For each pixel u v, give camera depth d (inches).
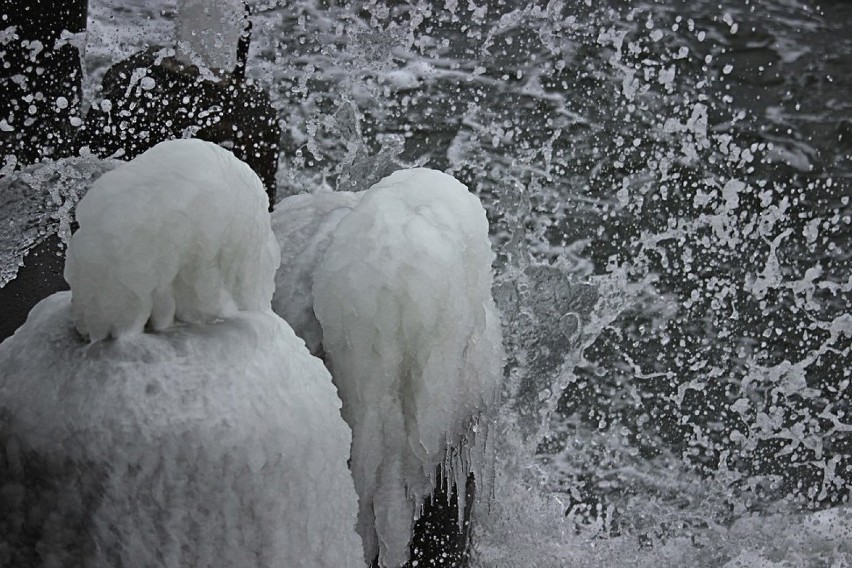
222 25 153.1
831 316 305.1
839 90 405.1
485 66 364.5
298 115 299.0
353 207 129.3
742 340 294.5
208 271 82.6
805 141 376.8
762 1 473.7
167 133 153.1
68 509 77.5
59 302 85.7
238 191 84.1
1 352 82.8
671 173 339.9
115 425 76.2
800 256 326.6
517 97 354.9
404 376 118.0
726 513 245.0
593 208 315.0
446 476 127.6
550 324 228.1
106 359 78.3
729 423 271.0
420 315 114.6
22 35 147.3
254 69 321.7
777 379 287.1
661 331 291.3
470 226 120.3
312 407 84.1
